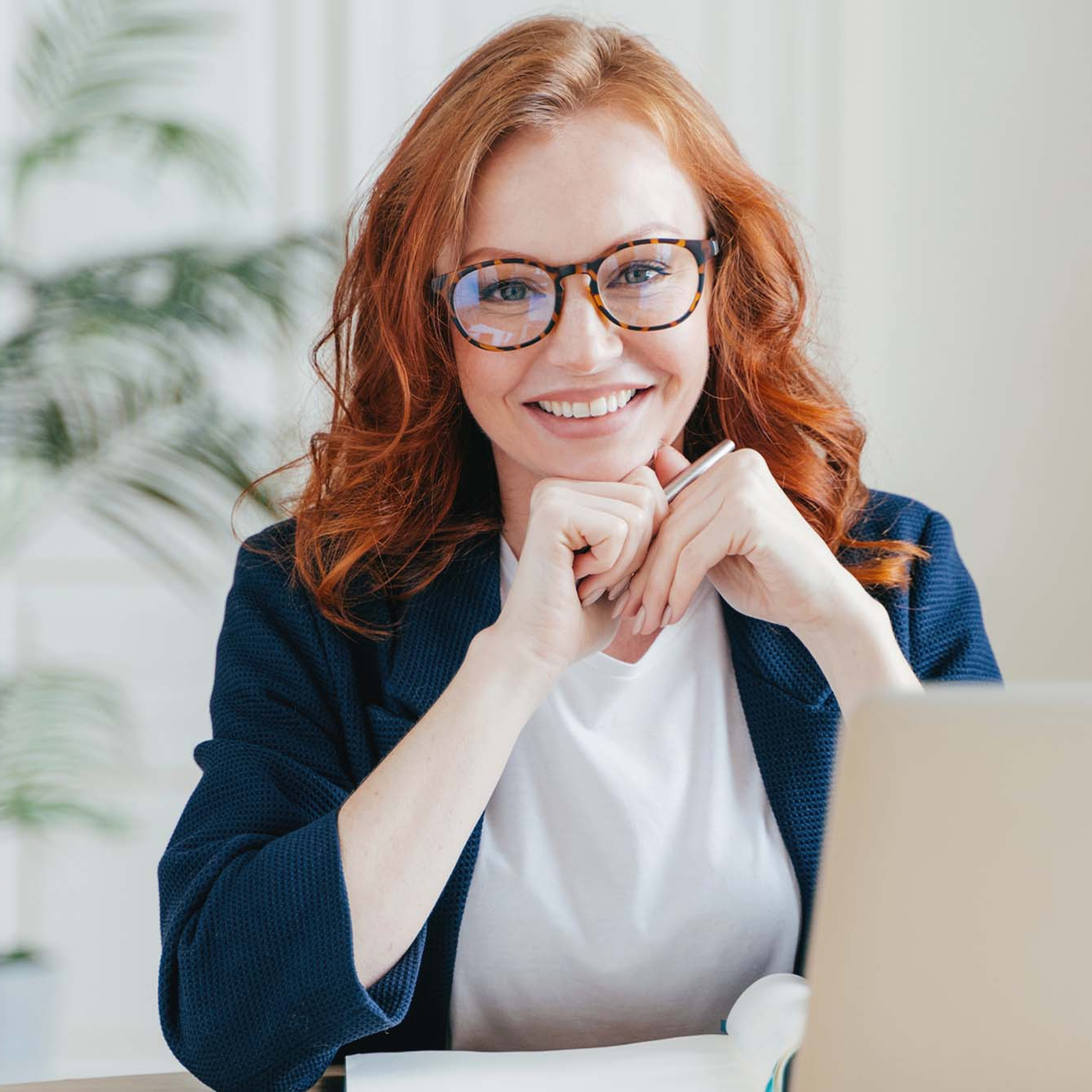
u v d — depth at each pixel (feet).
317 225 10.42
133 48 9.45
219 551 10.34
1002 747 2.19
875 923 2.27
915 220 10.67
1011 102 10.61
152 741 10.37
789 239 4.99
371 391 5.06
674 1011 4.50
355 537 4.83
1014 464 10.66
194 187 10.33
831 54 10.68
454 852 3.92
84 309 8.84
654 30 10.61
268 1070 3.76
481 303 4.35
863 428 5.28
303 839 3.89
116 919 10.36
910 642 4.98
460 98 4.43
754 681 4.69
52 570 10.32
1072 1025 2.22
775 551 4.29
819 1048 2.34
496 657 4.10
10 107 10.19
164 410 9.16
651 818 4.53
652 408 4.50
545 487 4.29
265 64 10.39
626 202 4.30
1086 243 10.58
